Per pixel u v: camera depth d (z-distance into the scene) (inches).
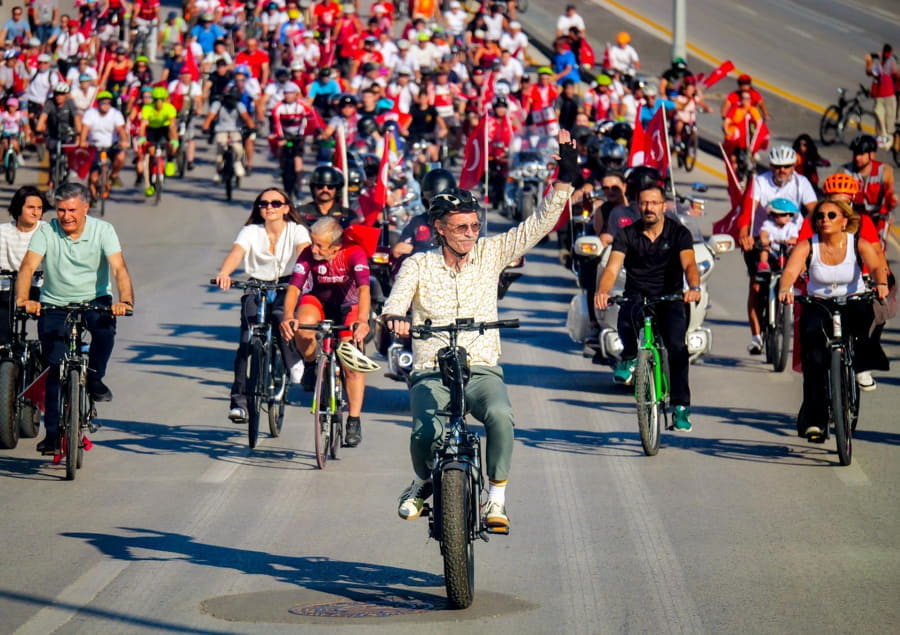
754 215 1843.0
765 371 1807.3
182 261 2883.9
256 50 4357.8
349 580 943.0
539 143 3213.6
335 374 1314.0
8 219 3356.3
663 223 1402.6
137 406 1587.1
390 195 2378.2
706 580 932.0
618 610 868.6
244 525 1085.1
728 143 3732.8
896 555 987.3
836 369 1268.5
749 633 823.7
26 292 1256.2
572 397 1638.8
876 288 1289.4
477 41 5036.9
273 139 3422.7
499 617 854.5
